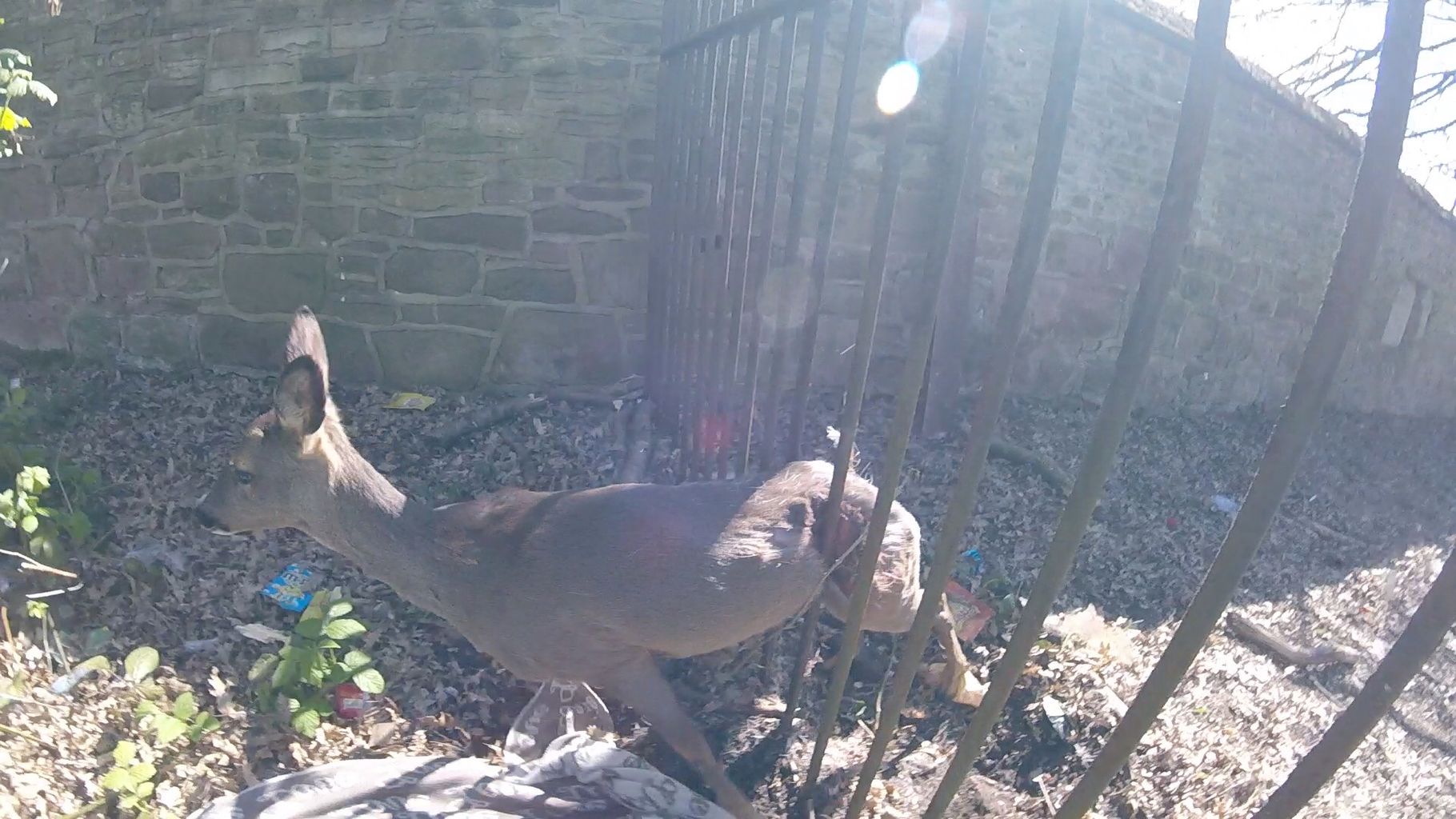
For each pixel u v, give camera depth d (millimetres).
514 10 5492
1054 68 1820
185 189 6008
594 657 3064
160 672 3523
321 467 3129
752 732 3627
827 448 5504
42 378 6070
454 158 5656
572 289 5797
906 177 6043
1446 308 11852
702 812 3096
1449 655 5863
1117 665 4141
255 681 3508
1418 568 6789
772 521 3123
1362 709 1311
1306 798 1404
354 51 5641
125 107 6074
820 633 4172
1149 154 7102
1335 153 8953
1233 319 8500
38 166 6328
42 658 3439
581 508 3143
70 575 3730
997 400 2018
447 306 5812
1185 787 3561
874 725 3744
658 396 5480
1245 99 7770
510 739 3445
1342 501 7957
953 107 2227
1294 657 4887
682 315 4852
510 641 3094
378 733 3473
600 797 3129
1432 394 12383
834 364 6164
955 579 4590
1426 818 4004
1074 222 6852
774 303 5746
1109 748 1670
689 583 2971
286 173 5824
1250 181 8164
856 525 3191
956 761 2055
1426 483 9305
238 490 3182
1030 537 5172
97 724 3215
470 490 4957
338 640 3641
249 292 6008
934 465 5664
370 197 5758
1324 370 1312
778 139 3371
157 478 4844
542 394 5832
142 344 6250
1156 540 5703
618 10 5531
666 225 5207
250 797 2922
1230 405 8773
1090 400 7324
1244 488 6992
